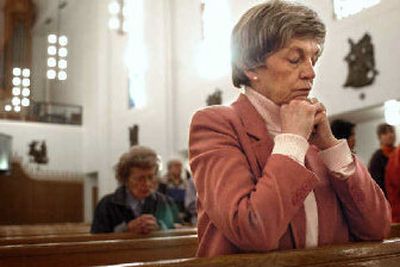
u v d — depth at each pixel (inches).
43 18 729.6
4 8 713.0
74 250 96.6
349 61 331.0
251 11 59.1
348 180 57.7
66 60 713.6
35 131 637.9
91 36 673.0
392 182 193.0
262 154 56.1
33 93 667.4
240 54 59.1
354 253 50.1
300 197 51.2
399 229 101.0
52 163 641.6
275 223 49.9
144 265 41.6
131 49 581.0
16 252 91.4
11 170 606.2
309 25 56.5
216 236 54.6
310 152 60.1
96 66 655.1
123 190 147.7
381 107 318.3
